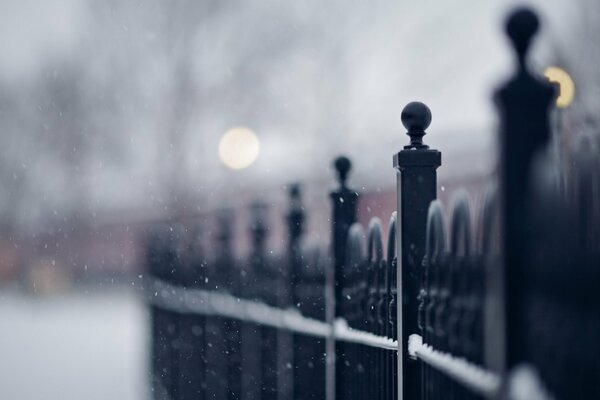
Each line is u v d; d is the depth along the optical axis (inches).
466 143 617.6
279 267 291.1
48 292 2138.3
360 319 218.5
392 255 188.5
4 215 2161.7
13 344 949.2
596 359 100.9
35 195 1996.8
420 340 172.2
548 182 106.8
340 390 235.0
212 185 1305.4
